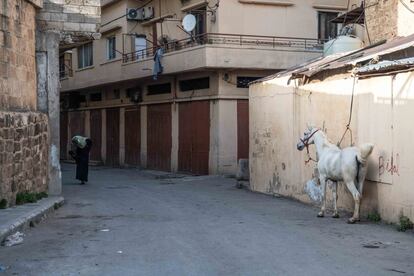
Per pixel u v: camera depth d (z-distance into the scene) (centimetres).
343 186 1248
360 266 750
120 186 1975
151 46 2800
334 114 1300
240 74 2336
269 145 1673
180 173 2578
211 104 2373
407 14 1507
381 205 1104
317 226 1072
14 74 1289
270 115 1664
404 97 1023
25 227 1040
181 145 2595
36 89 1497
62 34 1560
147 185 2020
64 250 868
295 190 1503
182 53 2342
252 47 2250
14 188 1234
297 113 1491
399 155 1038
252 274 710
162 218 1198
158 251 853
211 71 2338
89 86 3206
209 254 827
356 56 1285
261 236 968
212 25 2327
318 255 816
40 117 1438
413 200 997
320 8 2434
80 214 1264
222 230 1033
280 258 798
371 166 1130
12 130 1215
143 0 2852
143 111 2928
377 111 1114
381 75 1095
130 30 2859
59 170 1543
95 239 958
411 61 985
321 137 1198
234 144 2338
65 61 3553
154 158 2827
